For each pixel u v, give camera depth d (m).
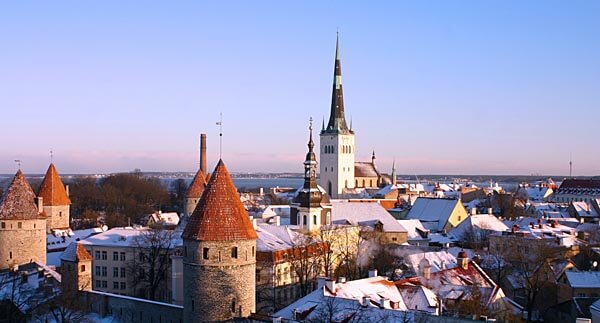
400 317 67.38
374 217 173.12
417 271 113.62
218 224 75.88
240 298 76.56
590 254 134.50
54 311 96.62
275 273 110.00
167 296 123.00
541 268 114.62
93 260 131.38
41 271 111.00
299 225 147.38
